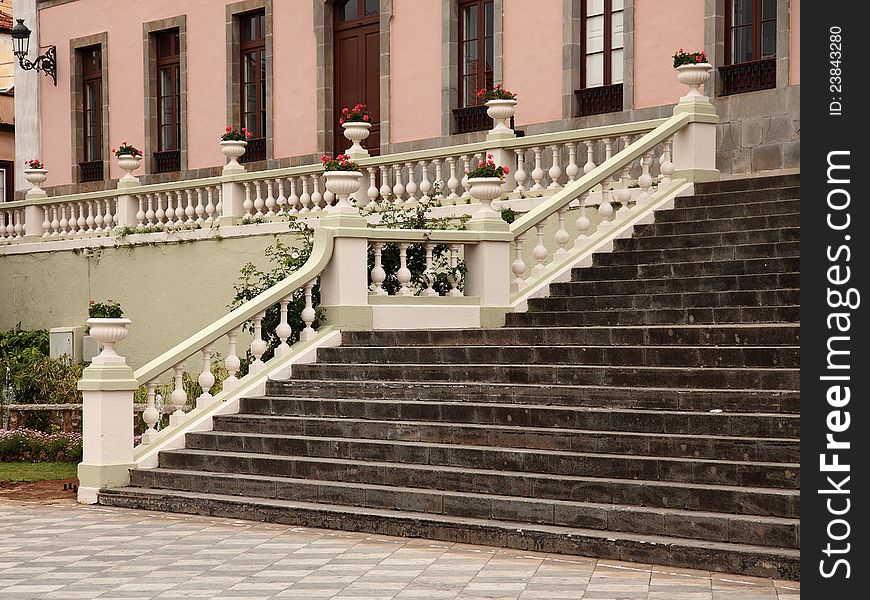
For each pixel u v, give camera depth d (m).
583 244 16.05
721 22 20.33
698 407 10.84
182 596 8.74
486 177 15.52
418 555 9.91
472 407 11.93
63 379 20.31
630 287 14.76
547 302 15.18
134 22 29.50
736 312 12.98
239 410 13.88
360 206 20.00
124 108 29.78
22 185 31.95
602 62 22.03
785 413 10.37
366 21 25.77
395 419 12.55
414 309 15.15
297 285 14.55
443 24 24.02
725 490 9.50
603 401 11.41
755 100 19.81
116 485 13.17
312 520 11.35
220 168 27.89
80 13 30.67
